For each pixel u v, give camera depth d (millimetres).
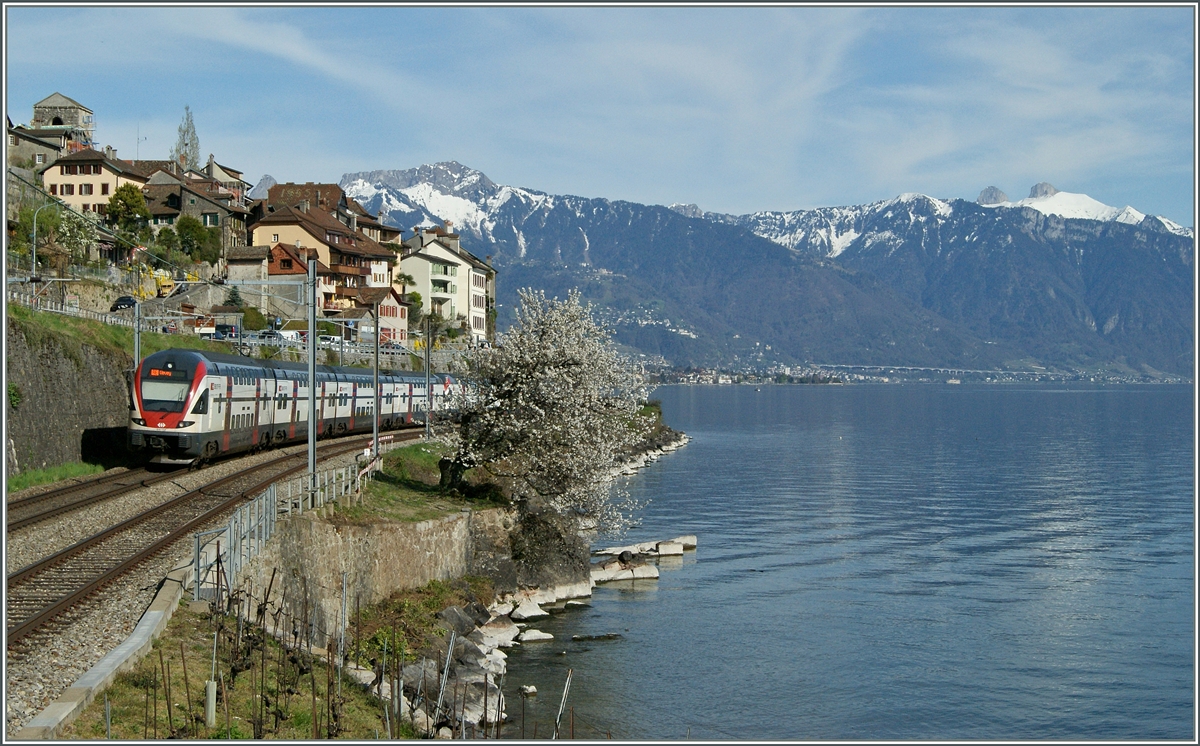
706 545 61688
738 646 39406
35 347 43312
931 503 82625
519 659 36094
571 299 48094
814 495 86812
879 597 48719
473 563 42844
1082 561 58531
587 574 47656
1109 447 142750
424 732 22672
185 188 127062
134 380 44906
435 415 49250
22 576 23562
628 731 29500
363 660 27500
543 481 46344
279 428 56469
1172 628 44031
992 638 42000
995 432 177375
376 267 140750
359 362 103000
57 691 16734
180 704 17906
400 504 41938
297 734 18703
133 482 41125
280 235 128250
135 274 89125
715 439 157625
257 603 24984
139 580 23953
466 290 158750
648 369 49406
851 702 33656
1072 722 32750
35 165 124938
